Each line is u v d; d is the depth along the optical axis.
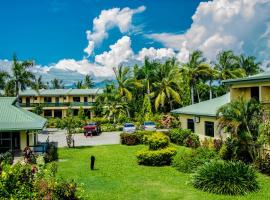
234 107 20.41
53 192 11.54
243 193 15.27
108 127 52.06
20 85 55.53
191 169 20.14
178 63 60.84
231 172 16.12
